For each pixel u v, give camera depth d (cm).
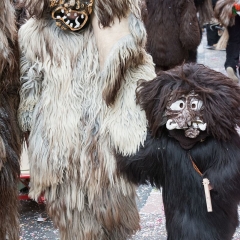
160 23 587
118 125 287
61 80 290
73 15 286
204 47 1005
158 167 284
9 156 291
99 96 292
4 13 279
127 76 291
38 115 295
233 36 703
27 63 295
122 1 280
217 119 265
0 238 293
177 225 281
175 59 598
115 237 312
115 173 294
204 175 275
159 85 274
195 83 266
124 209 305
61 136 291
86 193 300
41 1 284
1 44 276
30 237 397
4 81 285
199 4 654
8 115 292
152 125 277
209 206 269
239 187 276
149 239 383
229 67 711
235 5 680
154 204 435
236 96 272
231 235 289
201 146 275
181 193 279
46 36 291
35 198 306
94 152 293
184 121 265
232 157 274
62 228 308
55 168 294
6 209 295
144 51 296
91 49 293
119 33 283
